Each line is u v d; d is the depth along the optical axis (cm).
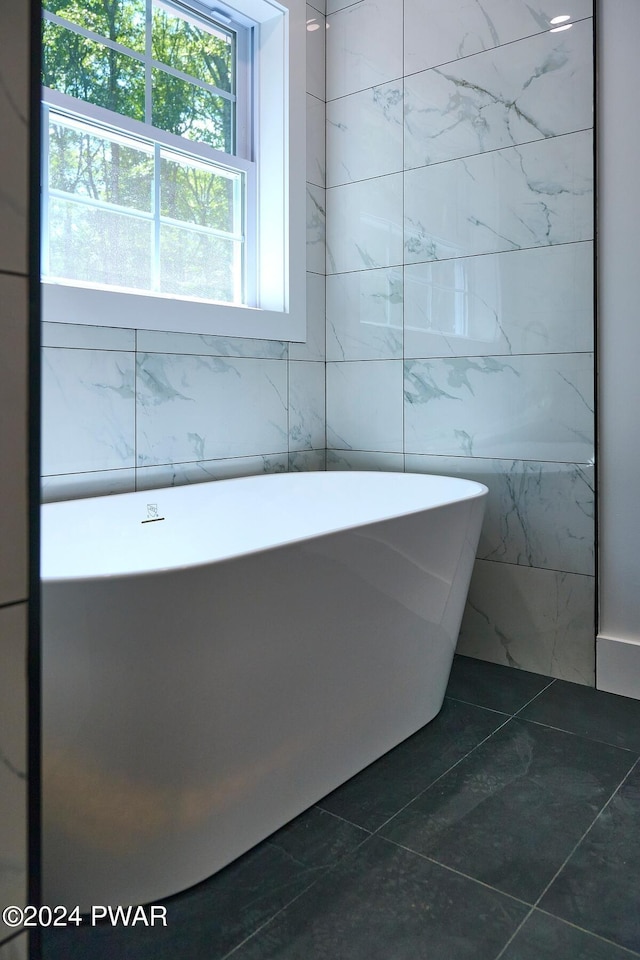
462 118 239
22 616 70
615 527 217
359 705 163
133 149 220
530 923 120
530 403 229
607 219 212
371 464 271
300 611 136
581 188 215
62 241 201
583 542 222
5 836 70
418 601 173
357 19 266
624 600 217
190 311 222
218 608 119
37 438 70
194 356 229
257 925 119
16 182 67
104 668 109
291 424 268
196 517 213
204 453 235
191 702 119
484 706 207
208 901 125
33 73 68
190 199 240
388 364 263
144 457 215
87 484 200
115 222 216
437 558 176
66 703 108
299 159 262
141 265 224
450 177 243
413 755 177
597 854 138
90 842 117
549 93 220
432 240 249
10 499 68
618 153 209
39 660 71
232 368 243
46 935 117
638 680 213
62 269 201
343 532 143
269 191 261
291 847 140
